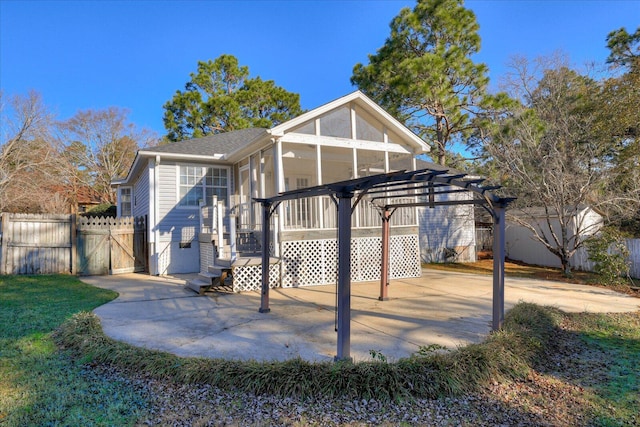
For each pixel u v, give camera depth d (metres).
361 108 10.25
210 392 3.45
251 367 3.67
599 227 12.34
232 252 8.58
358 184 4.25
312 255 9.59
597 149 12.50
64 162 23.75
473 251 17.05
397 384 3.47
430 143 20.48
